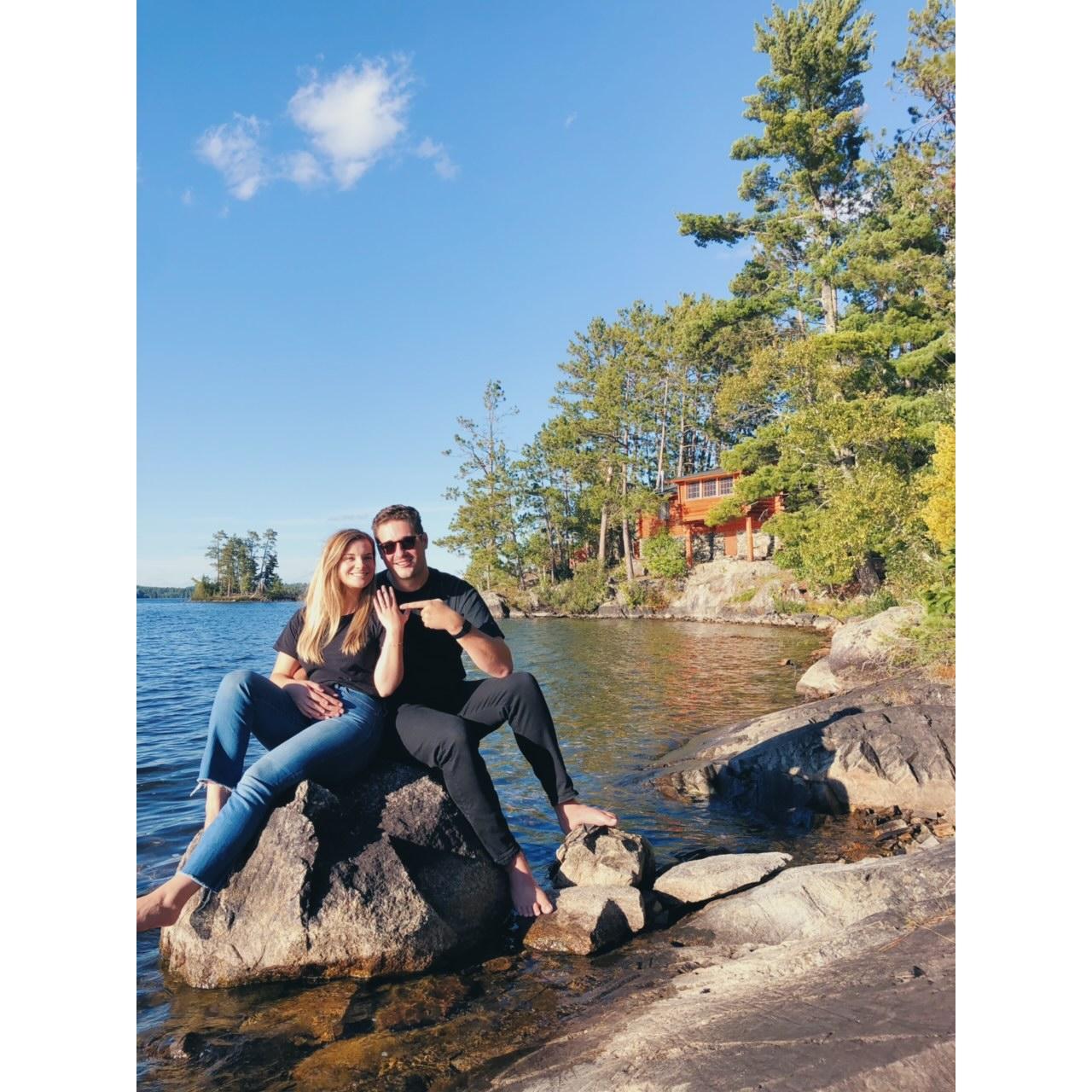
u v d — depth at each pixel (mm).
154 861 4445
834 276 24250
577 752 7609
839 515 18906
